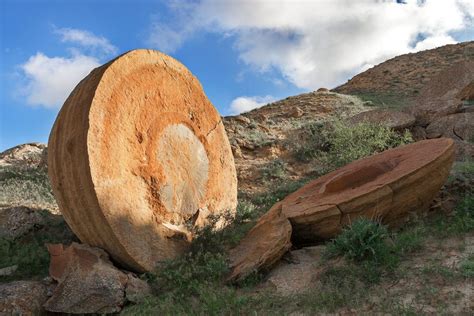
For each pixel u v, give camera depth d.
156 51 8.27
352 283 5.58
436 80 19.08
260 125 17.56
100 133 6.63
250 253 6.80
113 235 6.46
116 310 5.91
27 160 17.12
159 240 7.15
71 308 5.89
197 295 6.11
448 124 14.38
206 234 7.58
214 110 9.81
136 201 6.98
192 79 9.19
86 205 6.50
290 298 5.61
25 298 5.93
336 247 6.34
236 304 5.56
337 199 7.32
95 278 6.08
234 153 14.97
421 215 7.41
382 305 4.96
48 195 12.02
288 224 7.03
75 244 6.64
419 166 7.17
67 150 6.57
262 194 11.81
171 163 7.98
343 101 22.14
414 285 5.30
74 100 6.95
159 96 8.06
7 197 11.45
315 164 14.02
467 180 8.58
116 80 7.14
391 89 26.94
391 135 14.21
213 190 9.15
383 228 6.34
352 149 13.12
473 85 16.16
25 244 8.65
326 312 5.10
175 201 7.85
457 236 6.54
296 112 20.20
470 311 4.58
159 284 6.41
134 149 7.20
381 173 7.88
